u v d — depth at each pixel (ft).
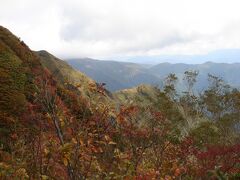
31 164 26.86
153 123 37.42
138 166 28.94
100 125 23.40
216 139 160.76
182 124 180.75
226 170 57.26
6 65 123.85
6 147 60.75
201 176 50.80
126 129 28.94
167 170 34.14
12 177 28.89
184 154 46.09
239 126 193.77
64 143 21.77
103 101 24.32
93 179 23.56
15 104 97.86
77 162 21.74
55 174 22.94
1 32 165.48
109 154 26.58
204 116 206.49
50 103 22.29
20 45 163.63
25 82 119.75
